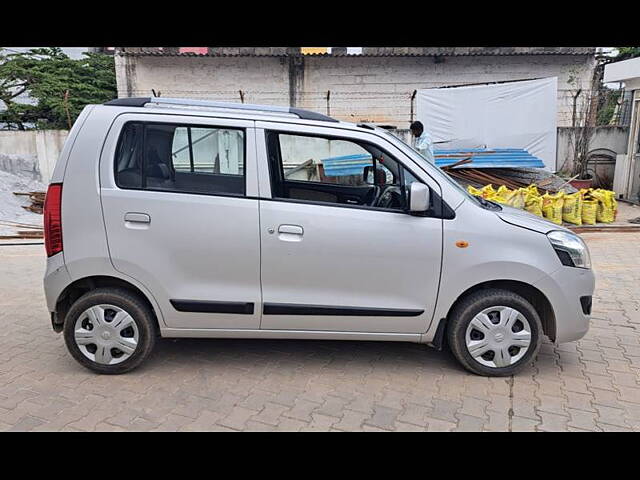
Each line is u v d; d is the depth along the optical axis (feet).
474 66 46.09
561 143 43.86
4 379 11.89
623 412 10.76
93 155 11.29
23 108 52.90
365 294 11.67
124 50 44.24
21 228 31.42
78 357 11.94
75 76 55.42
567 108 47.01
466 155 37.93
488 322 11.85
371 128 12.34
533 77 46.37
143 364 12.74
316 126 11.81
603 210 31.09
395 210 11.62
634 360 13.29
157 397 11.16
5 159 42.45
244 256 11.42
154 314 11.98
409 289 11.64
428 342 12.12
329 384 11.85
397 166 12.35
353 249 11.41
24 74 53.01
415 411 10.73
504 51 45.09
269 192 11.48
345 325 11.84
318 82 45.98
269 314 11.66
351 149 15.67
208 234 11.32
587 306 11.97
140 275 11.39
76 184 11.26
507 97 39.27
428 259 11.50
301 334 11.94
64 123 52.75
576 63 46.19
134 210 11.25
